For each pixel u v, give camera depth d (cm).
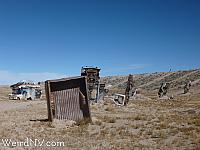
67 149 1750
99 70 5378
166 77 14550
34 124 2617
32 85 8150
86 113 2814
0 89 12494
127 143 1883
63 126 2577
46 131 2328
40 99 8000
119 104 5197
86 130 2386
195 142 1836
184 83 12331
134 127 2447
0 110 4259
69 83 2875
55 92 2888
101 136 2114
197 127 2344
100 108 4403
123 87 13938
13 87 8338
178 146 1777
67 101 2881
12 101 6794
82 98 2852
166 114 3562
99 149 1736
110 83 15512
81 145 1845
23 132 2253
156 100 7369
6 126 2508
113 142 1920
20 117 3203
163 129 2323
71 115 2859
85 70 5319
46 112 3872
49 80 2827
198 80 12188
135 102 6141
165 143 1864
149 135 2108
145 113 3819
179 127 2377
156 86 13375
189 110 3891
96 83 5350
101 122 2720
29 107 4831
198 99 7656
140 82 14862
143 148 1752
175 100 7356
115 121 2819
